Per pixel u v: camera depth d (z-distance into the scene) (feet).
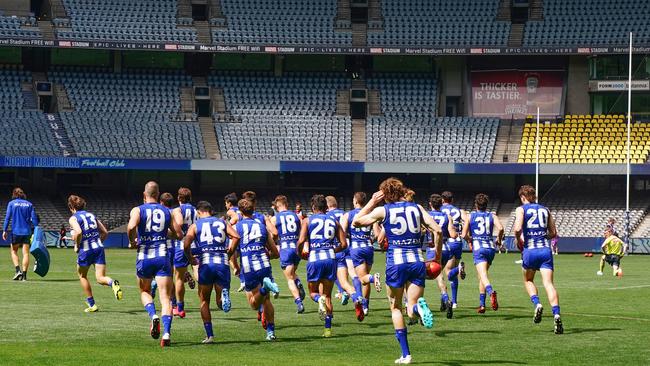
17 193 84.94
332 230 50.24
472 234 59.41
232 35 195.31
